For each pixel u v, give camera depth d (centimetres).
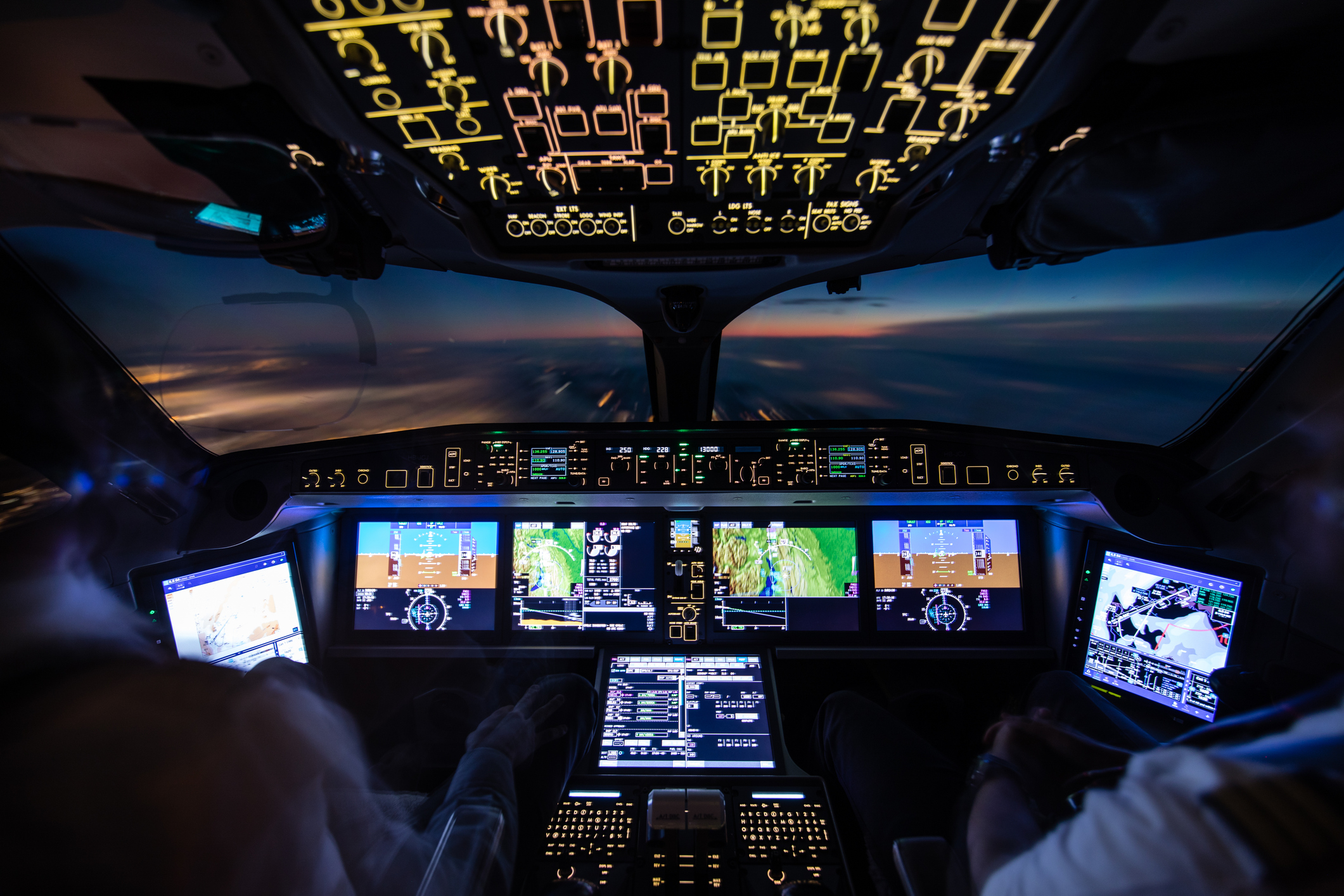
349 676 241
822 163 101
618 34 71
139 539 183
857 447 216
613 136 93
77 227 138
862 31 70
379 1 66
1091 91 97
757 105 85
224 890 53
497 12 68
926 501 224
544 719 155
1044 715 113
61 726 52
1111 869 52
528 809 148
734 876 153
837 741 165
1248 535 180
